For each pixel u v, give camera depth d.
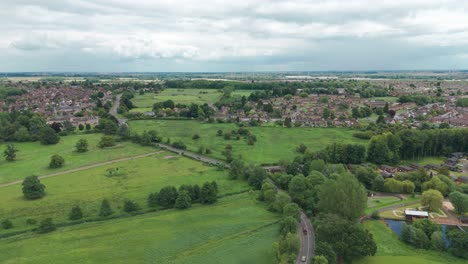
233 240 132.50
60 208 158.75
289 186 170.50
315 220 140.62
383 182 182.50
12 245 127.62
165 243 130.25
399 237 133.88
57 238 133.50
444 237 132.88
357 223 131.50
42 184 174.62
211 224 145.88
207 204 167.50
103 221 148.88
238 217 153.00
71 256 120.62
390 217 151.62
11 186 185.62
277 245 118.75
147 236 135.50
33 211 155.25
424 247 127.44
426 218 144.38
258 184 186.12
